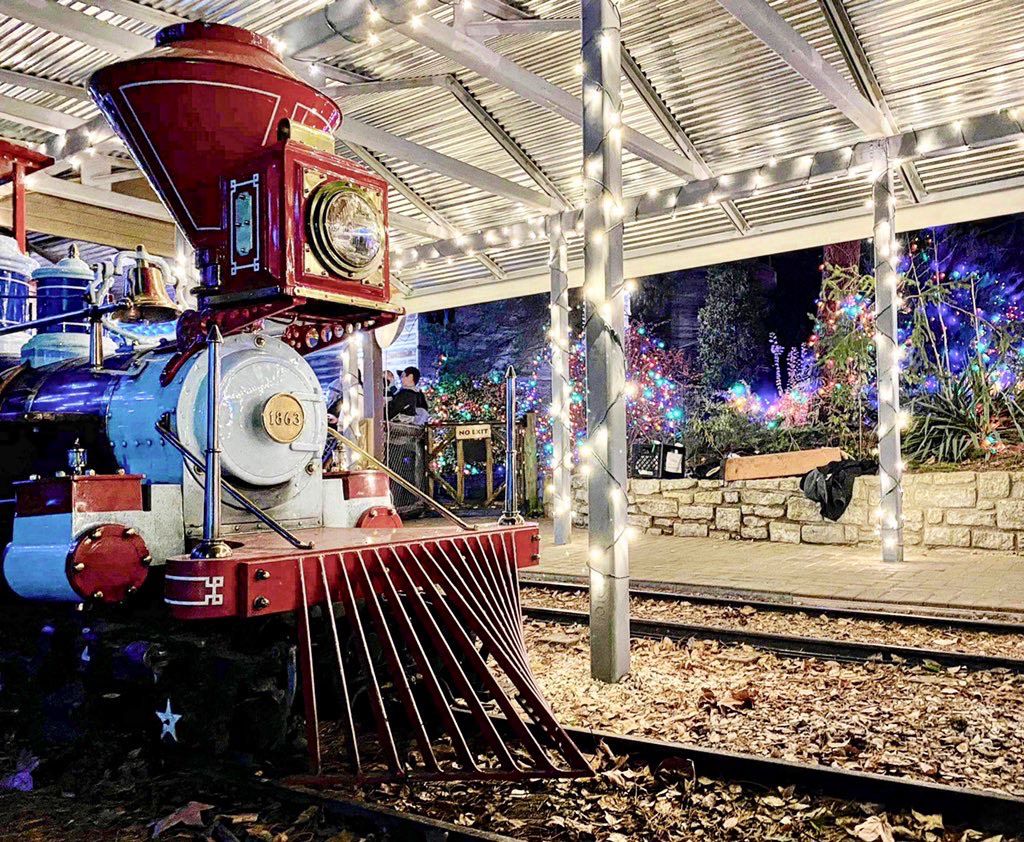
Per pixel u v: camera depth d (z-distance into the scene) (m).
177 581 3.46
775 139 9.80
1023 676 5.23
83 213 10.12
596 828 3.34
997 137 8.11
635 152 9.30
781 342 18.08
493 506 16.27
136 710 4.10
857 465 11.30
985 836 3.17
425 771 3.61
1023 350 13.03
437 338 21.66
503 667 3.98
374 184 4.31
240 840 3.33
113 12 6.96
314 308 4.59
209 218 4.17
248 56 4.14
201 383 4.36
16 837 3.45
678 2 7.91
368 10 6.29
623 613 5.45
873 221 10.12
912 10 7.57
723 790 3.65
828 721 4.53
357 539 4.14
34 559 4.00
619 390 5.40
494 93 9.45
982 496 10.23
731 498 12.14
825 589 7.89
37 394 5.17
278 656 3.83
